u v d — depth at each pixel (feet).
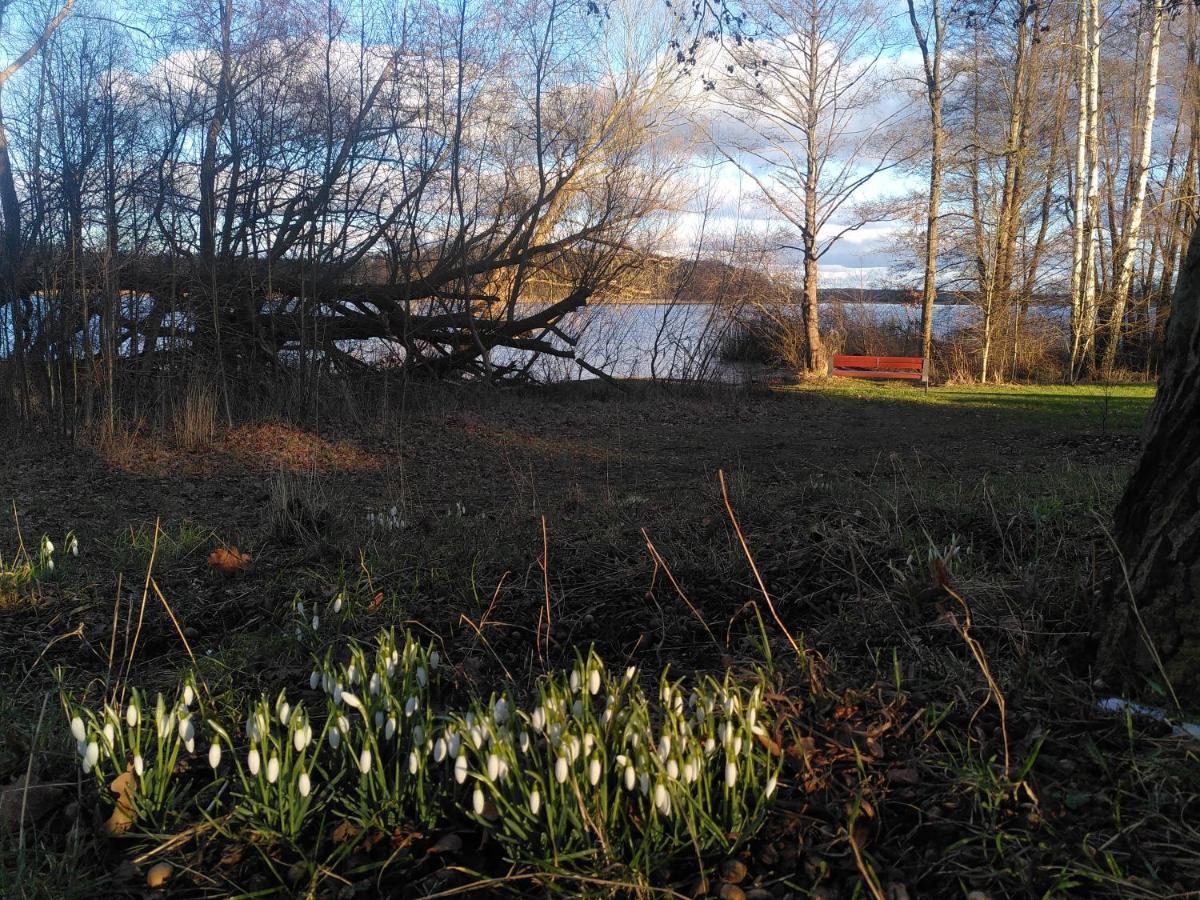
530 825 7.68
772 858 7.70
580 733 7.86
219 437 38.81
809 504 19.93
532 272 60.95
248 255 48.80
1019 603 12.40
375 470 32.96
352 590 15.19
